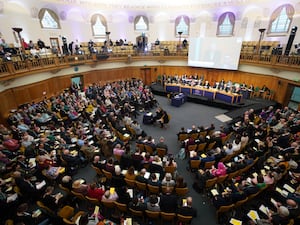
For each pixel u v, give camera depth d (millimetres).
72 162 7152
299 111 10922
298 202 5441
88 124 10656
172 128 11633
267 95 14867
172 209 5133
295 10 14258
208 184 6129
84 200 6164
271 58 13375
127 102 13758
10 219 5059
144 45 20328
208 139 8383
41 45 13859
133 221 5488
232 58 16109
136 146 8742
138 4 20359
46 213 5109
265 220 4844
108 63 19062
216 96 15797
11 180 6453
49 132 9266
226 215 5613
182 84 17750
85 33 19266
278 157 7309
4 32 13500
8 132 8969
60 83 15539
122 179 6184
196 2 19219
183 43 19516
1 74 9992
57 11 16797
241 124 10312
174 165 6789
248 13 17109
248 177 6637
